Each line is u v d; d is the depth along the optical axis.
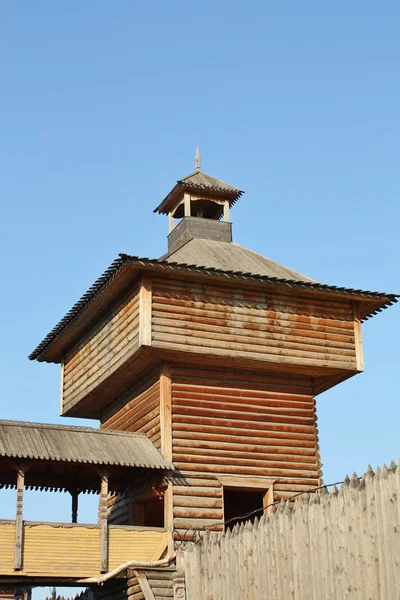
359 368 25.48
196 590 18.55
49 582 20.53
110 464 21.47
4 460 20.73
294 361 24.59
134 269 23.02
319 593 14.33
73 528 20.70
